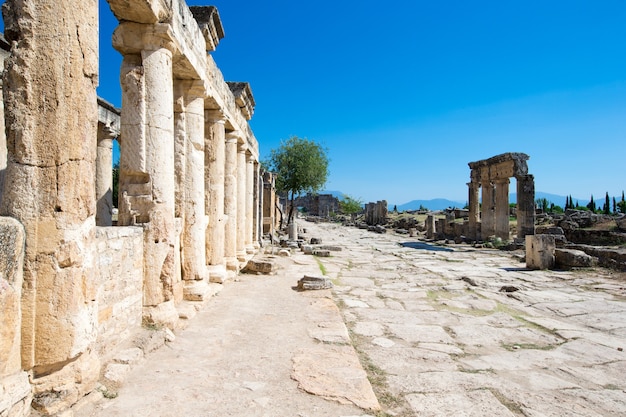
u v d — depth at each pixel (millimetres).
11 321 3348
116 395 4215
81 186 3830
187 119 8250
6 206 3553
